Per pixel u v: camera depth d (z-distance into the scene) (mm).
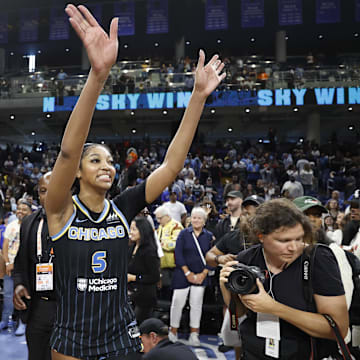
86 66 23312
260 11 18125
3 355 4047
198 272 4516
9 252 4828
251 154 16766
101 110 18922
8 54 25453
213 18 18406
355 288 2119
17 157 19094
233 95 16656
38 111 18812
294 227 1482
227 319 2947
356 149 18078
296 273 1573
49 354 2291
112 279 1478
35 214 2512
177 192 11297
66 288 1438
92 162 1495
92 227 1474
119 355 1442
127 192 1627
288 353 1546
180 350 2113
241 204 3605
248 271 1512
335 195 8477
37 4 19562
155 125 21125
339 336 1474
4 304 4973
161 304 5152
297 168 14180
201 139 20172
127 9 19203
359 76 16391
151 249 3912
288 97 16484
